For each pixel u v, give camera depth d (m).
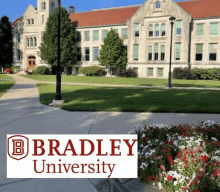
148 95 13.88
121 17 41.19
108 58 36.75
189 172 3.14
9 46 48.53
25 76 35.81
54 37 40.03
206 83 24.23
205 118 7.82
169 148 3.77
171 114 8.47
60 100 10.56
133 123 7.08
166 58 34.84
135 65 36.91
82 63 43.16
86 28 42.41
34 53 47.16
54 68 45.12
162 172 3.22
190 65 34.62
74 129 6.44
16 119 7.66
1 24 48.06
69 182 3.71
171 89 17.91
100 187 3.62
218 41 33.03
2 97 12.90
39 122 7.25
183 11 33.41
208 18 33.25
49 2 45.19
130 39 37.19
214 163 3.12
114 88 18.38
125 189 3.29
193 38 34.31
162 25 34.91
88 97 12.80
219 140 4.24
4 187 3.51
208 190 2.81
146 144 4.13
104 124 6.98
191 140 3.93
